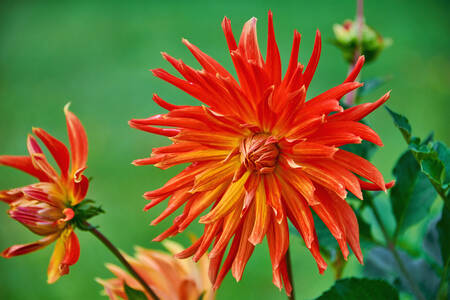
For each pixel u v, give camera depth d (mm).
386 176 2039
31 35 4113
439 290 822
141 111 3018
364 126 739
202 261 858
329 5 4195
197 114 758
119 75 3412
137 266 849
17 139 2820
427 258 901
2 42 4016
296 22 3893
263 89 749
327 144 743
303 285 1755
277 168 763
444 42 3428
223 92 755
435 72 3029
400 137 2369
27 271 2004
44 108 3104
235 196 761
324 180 743
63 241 791
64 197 791
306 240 740
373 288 787
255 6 4316
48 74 3512
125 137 2760
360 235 854
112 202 2277
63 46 3893
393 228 920
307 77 750
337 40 939
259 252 1975
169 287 845
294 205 757
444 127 2438
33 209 780
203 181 758
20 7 4543
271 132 767
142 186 2371
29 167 795
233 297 1798
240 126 759
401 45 3416
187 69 754
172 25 4109
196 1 4574
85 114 3016
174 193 771
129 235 2100
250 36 760
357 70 749
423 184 844
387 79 910
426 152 777
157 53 3662
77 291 1884
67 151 792
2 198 789
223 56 3486
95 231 795
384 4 4102
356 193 733
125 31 4082
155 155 768
